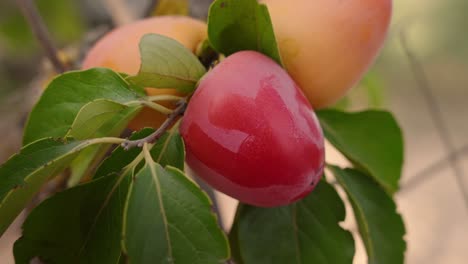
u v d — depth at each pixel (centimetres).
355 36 19
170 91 19
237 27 19
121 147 17
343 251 21
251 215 20
